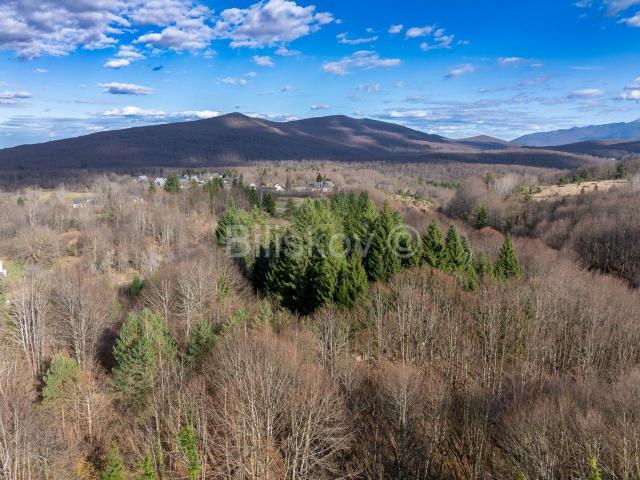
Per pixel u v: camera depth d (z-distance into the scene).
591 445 26.25
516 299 49.47
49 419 37.72
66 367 41.22
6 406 33.41
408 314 47.72
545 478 25.42
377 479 30.52
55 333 54.09
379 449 32.12
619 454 25.55
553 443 27.30
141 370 40.12
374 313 49.12
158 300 56.84
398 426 31.77
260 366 32.84
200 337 43.59
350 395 36.78
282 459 31.88
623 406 28.84
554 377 41.31
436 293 51.16
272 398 31.44
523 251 77.12
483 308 48.47
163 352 41.97
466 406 33.84
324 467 30.77
